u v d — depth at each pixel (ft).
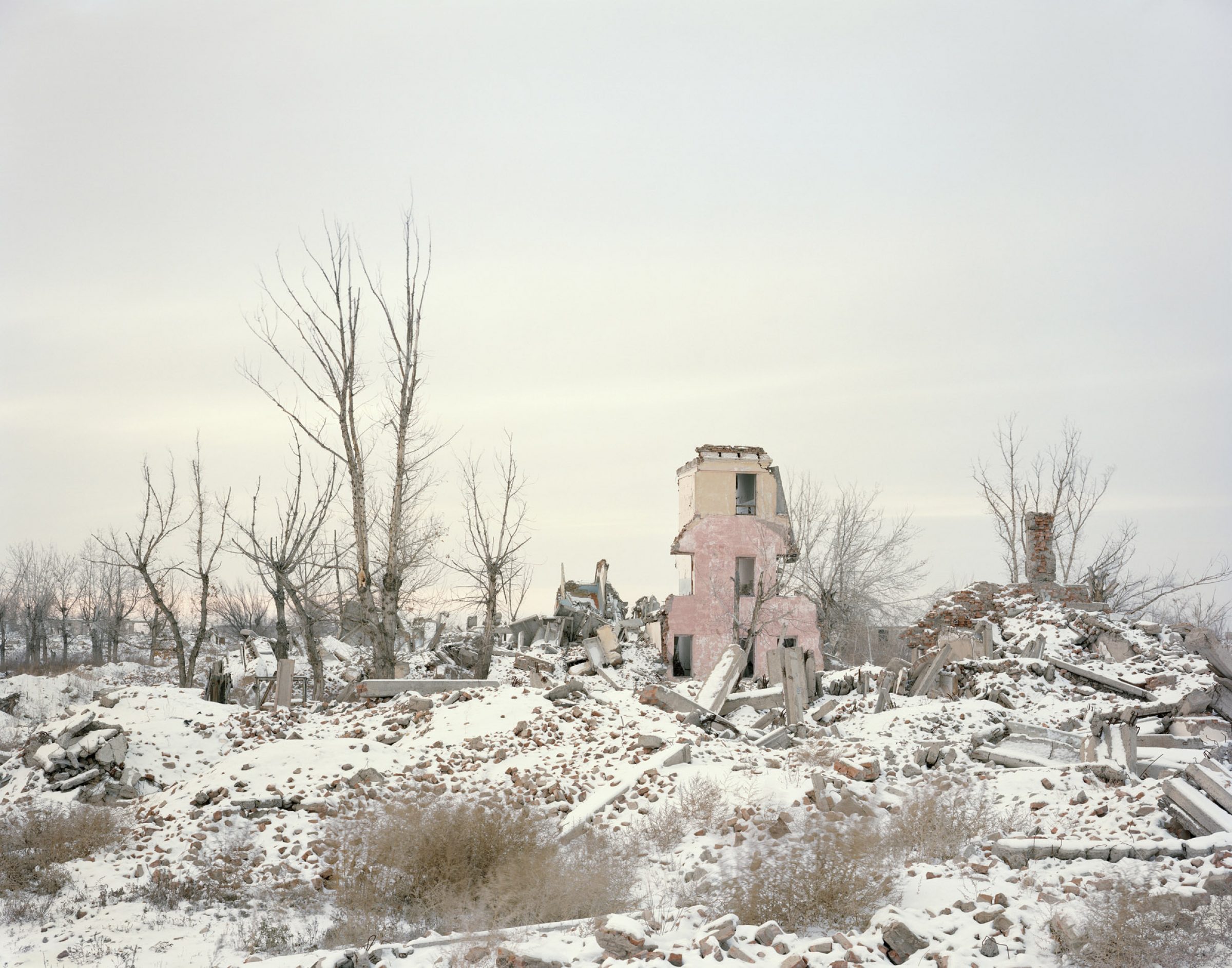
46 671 150.30
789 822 37.68
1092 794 41.01
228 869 38.91
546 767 51.85
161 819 46.16
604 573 181.78
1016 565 153.58
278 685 73.92
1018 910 27.22
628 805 45.29
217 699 81.51
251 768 50.49
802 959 24.64
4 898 36.32
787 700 65.98
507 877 34.42
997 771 50.80
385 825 40.29
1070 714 64.49
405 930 32.01
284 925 32.55
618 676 133.28
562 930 29.53
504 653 134.21
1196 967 23.58
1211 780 34.76
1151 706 62.75
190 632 194.49
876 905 29.68
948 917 27.45
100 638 191.52
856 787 43.09
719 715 65.62
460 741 57.31
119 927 32.45
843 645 155.84
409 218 93.66
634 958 25.76
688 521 141.28
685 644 142.20
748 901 30.04
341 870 37.93
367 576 88.28
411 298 92.99
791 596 137.59
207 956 29.09
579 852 39.24
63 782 53.88
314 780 49.16
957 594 96.94
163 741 60.64
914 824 37.37
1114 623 86.22
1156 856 31.14
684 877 34.37
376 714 66.23
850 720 68.44
